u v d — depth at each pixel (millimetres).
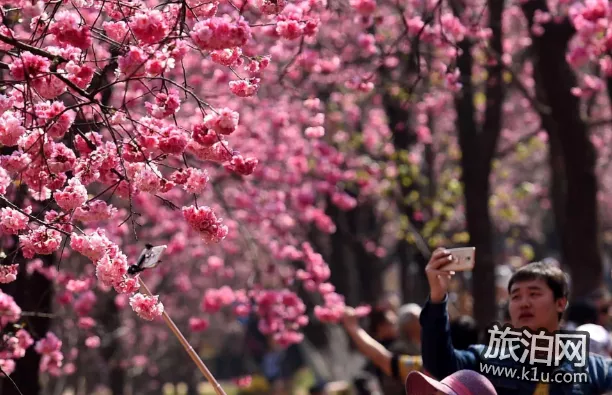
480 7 18828
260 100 17047
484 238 17953
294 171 18484
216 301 15531
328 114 18562
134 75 6754
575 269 18656
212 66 15422
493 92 18000
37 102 7656
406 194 20406
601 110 26469
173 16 7348
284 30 7617
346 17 14883
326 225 18375
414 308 11945
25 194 9664
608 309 13641
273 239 19094
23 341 9914
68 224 7324
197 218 7109
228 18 6723
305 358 29359
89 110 8367
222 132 6805
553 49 17844
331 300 14797
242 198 17719
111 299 16203
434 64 16891
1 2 7227
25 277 10938
